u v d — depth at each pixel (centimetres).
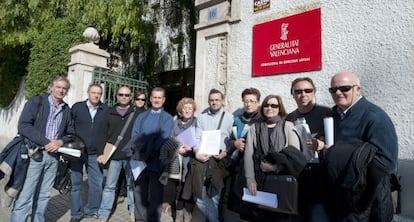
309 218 244
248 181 271
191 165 351
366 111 218
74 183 397
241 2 480
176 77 1098
